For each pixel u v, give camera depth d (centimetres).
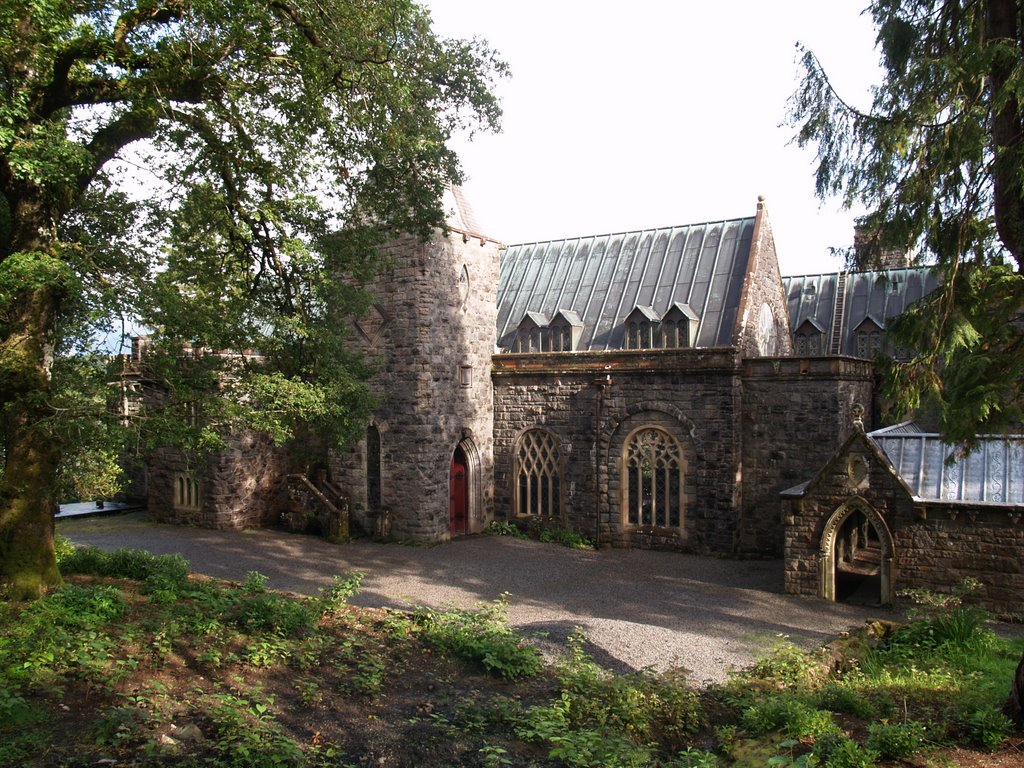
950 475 2067
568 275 3562
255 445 3253
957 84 1183
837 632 1816
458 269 3103
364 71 1560
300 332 1669
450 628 1548
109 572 1814
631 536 3000
